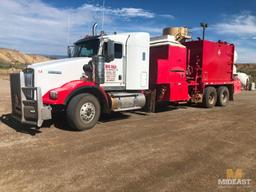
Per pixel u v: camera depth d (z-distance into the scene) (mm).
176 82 11211
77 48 8977
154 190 4059
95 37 8469
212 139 6957
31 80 7270
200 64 12555
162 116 10336
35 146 6129
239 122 9242
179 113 11172
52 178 4414
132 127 8234
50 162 5125
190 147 6230
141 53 9469
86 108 7750
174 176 4578
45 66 7410
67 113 7555
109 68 8656
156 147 6191
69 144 6320
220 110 12258
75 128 7676
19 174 4551
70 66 7848
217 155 5695
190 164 5148
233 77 14766
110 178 4453
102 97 8336
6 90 19859
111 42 8297
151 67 10539
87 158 5383
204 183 4332
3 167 4852
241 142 6715
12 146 6105
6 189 4012
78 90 7629
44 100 7281
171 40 11023
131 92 9641
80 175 4551
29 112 7121
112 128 8070
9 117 9438
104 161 5230
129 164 5098
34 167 4867
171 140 6801
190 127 8344
